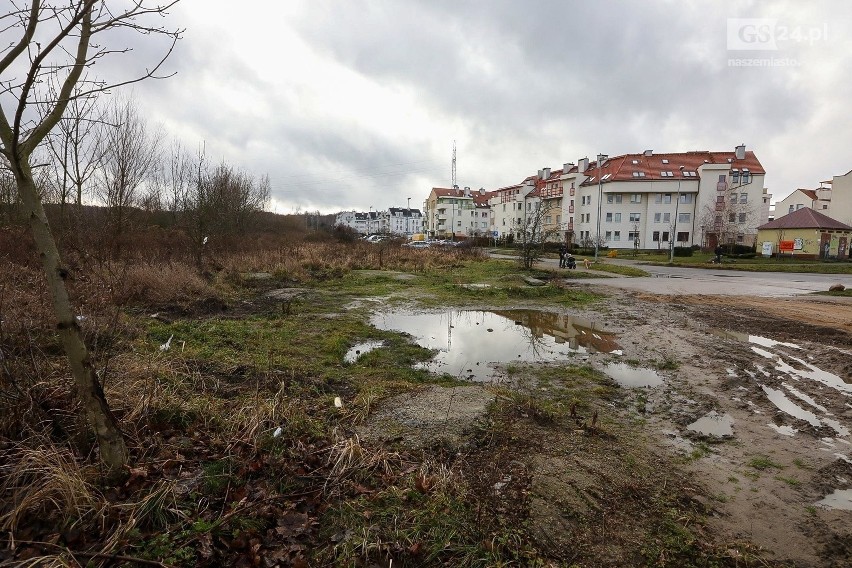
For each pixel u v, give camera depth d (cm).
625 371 656
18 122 208
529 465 362
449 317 1062
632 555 271
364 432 407
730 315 1088
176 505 275
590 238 4869
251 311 990
